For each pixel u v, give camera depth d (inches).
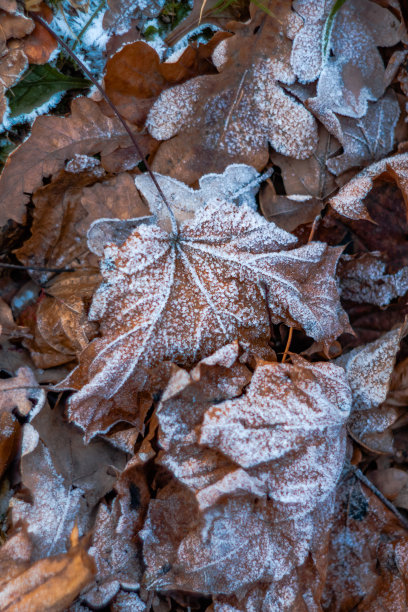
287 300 19.4
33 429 19.3
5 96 19.7
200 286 19.3
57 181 19.5
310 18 19.6
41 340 19.8
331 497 19.4
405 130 20.2
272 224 19.5
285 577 19.3
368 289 20.2
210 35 20.2
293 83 19.7
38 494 19.2
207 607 19.4
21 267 19.5
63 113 20.1
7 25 19.4
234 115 19.7
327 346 19.5
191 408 19.0
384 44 20.0
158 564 19.2
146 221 19.7
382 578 19.8
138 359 19.1
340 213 19.7
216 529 18.9
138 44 19.1
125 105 19.6
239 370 19.1
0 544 19.4
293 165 20.0
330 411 19.1
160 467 19.3
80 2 19.8
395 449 20.3
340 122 20.0
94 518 19.5
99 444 19.8
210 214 19.4
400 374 20.0
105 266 18.9
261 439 18.8
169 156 19.8
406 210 19.9
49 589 18.6
